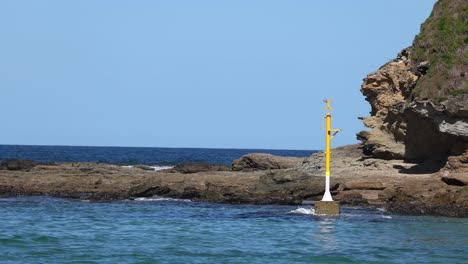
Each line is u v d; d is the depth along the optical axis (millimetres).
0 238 39281
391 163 77812
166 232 44094
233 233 43844
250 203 64812
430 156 75125
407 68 81500
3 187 74312
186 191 69250
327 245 38906
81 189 74438
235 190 67875
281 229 45938
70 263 32219
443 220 51906
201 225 48062
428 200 59531
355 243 39781
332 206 54094
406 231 45438
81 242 38844
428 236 43125
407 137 76625
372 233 44250
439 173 67750
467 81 67500
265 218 52375
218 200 66750
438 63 71812
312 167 84125
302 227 47031
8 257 33500
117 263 32406
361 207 59719
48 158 198625
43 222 49125
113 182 75438
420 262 34031
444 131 66750
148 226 47281
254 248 37562
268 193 66125
